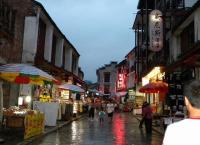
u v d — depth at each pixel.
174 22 26.58
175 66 18.03
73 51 42.78
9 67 14.62
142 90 21.91
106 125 25.36
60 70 30.39
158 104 29.89
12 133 14.82
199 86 2.90
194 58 15.07
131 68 62.69
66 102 27.61
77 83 41.88
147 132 19.45
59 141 14.36
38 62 24.22
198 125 2.80
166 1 28.53
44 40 27.83
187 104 2.95
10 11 19.20
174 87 21.06
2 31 17.70
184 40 23.97
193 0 25.89
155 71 31.08
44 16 25.66
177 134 2.81
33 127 14.78
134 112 42.31
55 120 20.39
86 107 42.41
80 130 20.09
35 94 22.92
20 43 22.66
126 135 18.19
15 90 20.86
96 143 14.26
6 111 14.76
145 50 41.31
